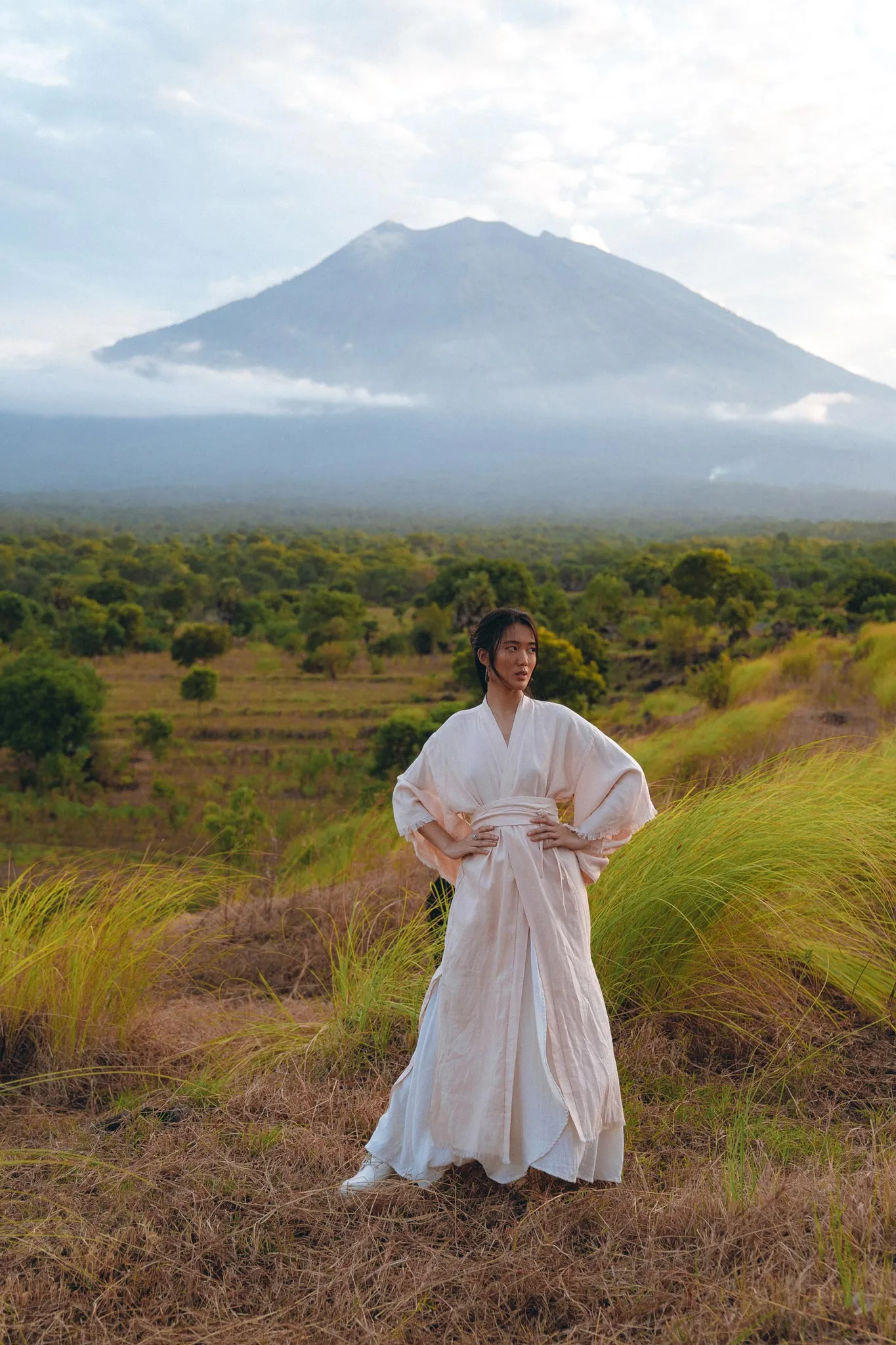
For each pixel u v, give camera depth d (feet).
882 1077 11.11
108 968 13.03
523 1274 7.66
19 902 13.91
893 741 19.56
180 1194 8.91
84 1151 10.11
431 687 170.19
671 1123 10.18
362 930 16.69
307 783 111.04
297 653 208.54
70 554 437.17
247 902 19.03
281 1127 10.23
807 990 13.01
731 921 12.87
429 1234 8.43
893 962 12.80
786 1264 7.34
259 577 344.28
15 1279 7.89
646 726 49.37
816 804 14.56
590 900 13.23
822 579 244.42
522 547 604.90
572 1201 8.60
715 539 547.90
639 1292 7.33
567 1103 8.45
